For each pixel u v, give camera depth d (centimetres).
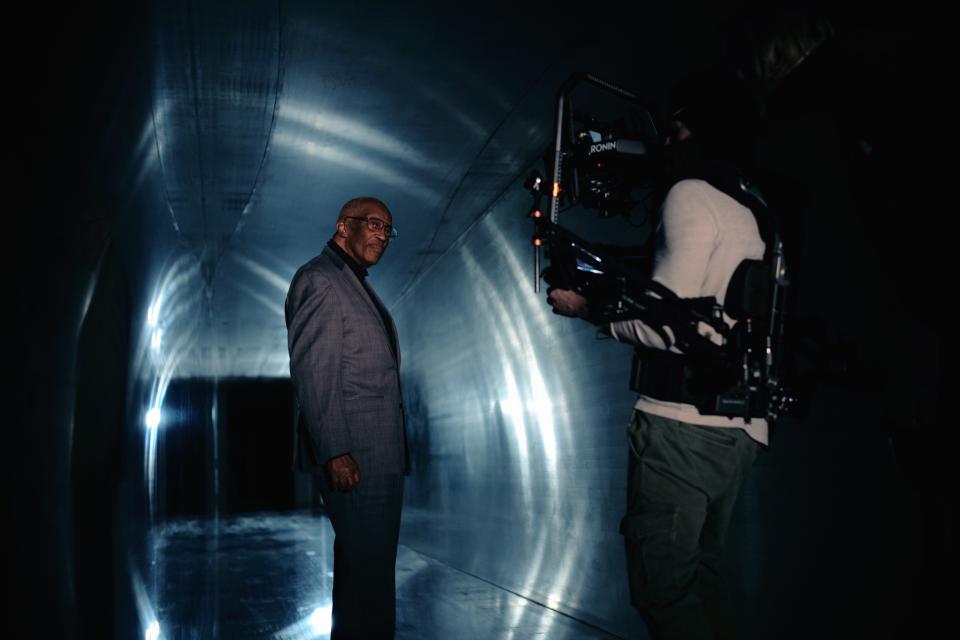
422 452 852
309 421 287
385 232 324
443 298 773
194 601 548
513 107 489
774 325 196
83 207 302
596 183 262
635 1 356
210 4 368
